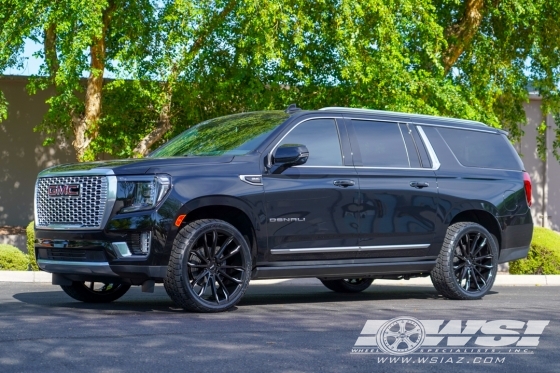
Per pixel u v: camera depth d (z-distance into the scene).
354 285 10.69
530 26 19.75
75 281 8.45
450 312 7.87
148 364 5.06
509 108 22.19
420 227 8.93
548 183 27.56
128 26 16.31
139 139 18.19
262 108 16.53
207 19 15.98
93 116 17.30
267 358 5.33
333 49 16.67
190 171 7.56
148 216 7.32
